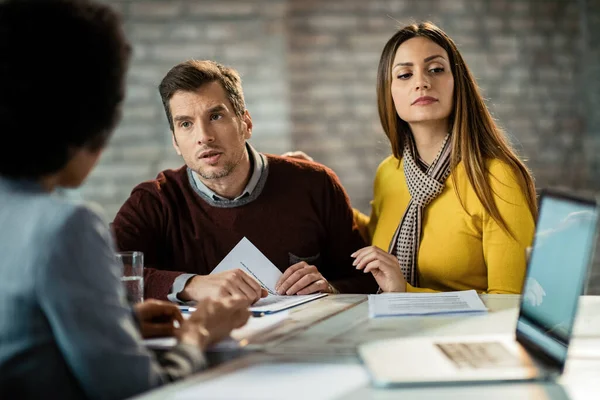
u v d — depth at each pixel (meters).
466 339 1.11
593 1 4.08
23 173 0.92
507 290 1.90
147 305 1.26
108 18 0.97
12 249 0.86
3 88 0.89
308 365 1.00
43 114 0.90
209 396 0.87
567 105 4.11
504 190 1.96
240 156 1.99
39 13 0.91
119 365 0.87
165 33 3.92
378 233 2.20
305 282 1.80
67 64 0.91
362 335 1.20
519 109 4.08
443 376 0.90
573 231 0.98
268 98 3.96
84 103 0.93
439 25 4.03
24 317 0.85
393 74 2.12
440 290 2.03
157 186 2.07
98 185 3.91
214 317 1.15
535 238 1.11
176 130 1.96
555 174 4.12
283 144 3.97
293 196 2.08
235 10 3.94
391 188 2.21
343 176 4.00
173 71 1.96
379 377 0.90
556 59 4.10
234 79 2.01
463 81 2.07
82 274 0.86
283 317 1.40
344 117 3.99
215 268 1.94
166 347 1.14
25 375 0.85
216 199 2.04
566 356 0.92
